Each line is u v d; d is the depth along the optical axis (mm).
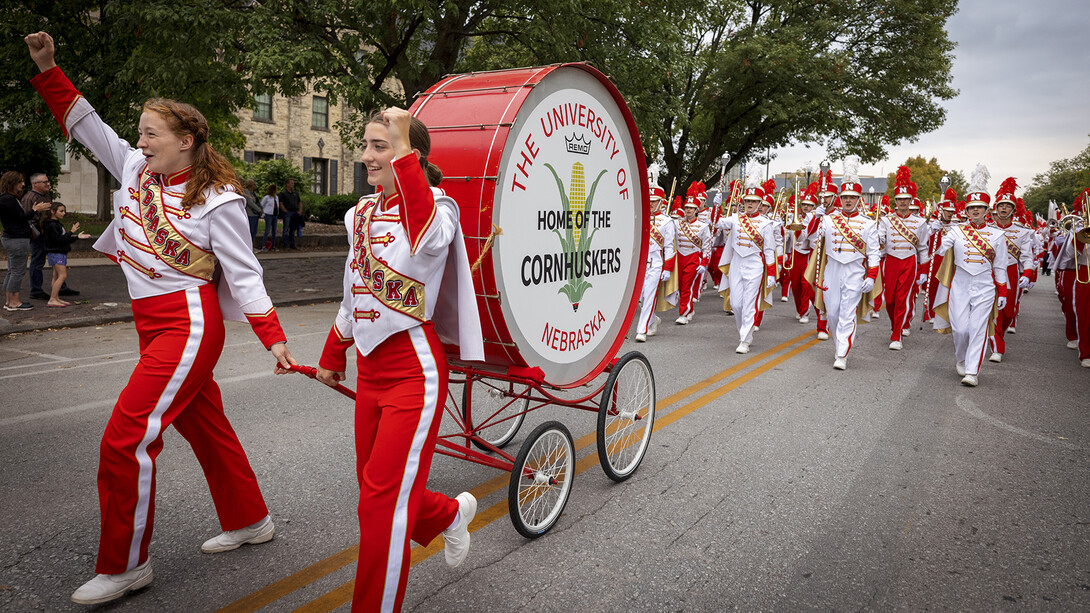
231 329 9703
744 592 3436
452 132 3627
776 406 6840
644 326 10266
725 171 27875
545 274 3926
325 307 12133
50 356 7836
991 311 8078
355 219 2934
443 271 2998
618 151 4480
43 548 3621
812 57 24016
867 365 9047
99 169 22625
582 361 4375
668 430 5980
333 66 12641
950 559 3832
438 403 2881
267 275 15203
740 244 9602
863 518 4324
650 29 16078
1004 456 5535
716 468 5113
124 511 3068
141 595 3232
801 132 27562
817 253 9289
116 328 9477
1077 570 3746
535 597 3332
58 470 4629
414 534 3100
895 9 25516
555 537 3969
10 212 9891
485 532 4004
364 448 3006
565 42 14117
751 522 4223
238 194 3211
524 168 3672
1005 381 8305
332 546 3736
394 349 2857
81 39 13750
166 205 3117
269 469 4758
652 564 3682
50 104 3244
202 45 12211
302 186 29969
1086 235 9000
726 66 23438
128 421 3031
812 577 3596
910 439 5914
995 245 7969
